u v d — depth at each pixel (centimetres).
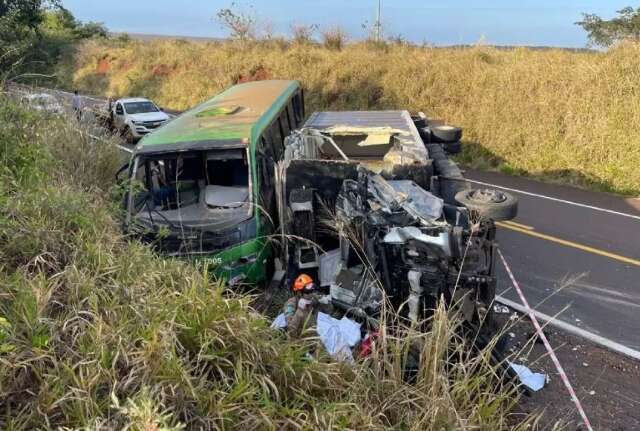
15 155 592
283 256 672
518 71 1498
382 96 1961
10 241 432
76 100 961
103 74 3891
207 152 707
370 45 2469
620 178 1238
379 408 372
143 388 302
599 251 841
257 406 337
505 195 554
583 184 1308
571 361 547
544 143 1409
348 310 537
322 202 657
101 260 436
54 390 308
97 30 4966
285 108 1028
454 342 445
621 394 495
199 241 630
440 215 558
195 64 3152
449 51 1944
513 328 610
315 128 886
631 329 610
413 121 1008
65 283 403
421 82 1805
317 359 397
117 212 628
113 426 296
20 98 743
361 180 601
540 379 504
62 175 635
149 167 718
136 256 463
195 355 362
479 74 1614
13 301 366
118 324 364
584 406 477
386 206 568
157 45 3750
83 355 336
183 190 738
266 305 601
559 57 1498
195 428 314
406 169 675
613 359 552
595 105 1314
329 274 609
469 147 1603
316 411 338
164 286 421
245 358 366
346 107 2083
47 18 4581
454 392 386
